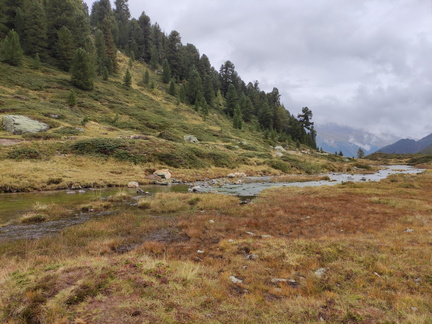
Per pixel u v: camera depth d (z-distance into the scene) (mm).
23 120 48312
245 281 7184
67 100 74500
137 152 45812
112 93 104438
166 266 7324
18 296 5297
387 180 40875
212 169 52812
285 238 11688
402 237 11070
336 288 6668
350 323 5020
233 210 19172
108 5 189375
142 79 147125
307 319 5168
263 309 5559
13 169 28797
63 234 12445
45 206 17906
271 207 20156
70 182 28781
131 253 8867
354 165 96188
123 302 5312
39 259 8281
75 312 4895
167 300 5508
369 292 6367
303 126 187000
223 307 5496
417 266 7773
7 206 18578
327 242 10219
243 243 10781
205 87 160625
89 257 8305
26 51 98312
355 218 15836
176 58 177375
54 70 98000
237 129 130500
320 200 23031
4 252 9766
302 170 71875
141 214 17859
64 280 6051
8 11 101812
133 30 187625
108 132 60438
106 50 135125
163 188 32344
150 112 100562
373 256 8586
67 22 114312
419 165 127875
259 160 71188
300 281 7191
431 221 14258
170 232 13516
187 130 92062
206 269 7715
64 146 41031
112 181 32344
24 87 74188
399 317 5215
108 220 15250
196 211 19453
